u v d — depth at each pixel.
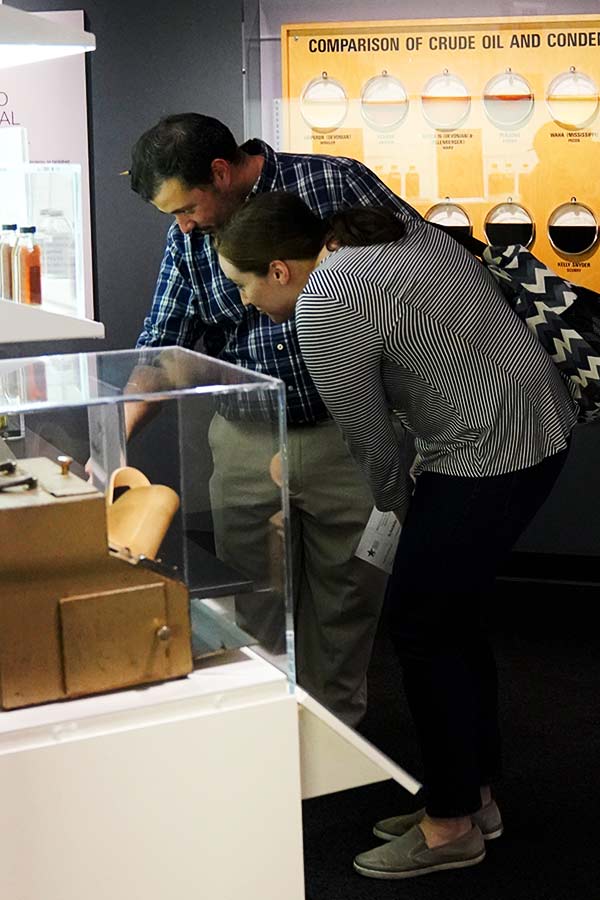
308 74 4.18
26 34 1.96
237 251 2.41
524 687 3.65
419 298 2.29
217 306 2.87
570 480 4.49
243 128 4.48
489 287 2.45
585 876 2.61
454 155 4.19
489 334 2.36
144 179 2.62
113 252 4.61
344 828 2.86
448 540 2.44
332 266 2.30
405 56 4.13
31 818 1.64
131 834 1.70
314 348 2.30
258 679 1.77
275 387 1.72
